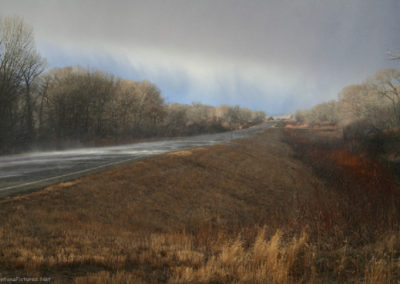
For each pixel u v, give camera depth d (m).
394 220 8.02
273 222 10.82
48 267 4.02
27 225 6.13
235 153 25.95
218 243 7.02
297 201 14.99
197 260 5.08
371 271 4.28
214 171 18.45
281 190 18.16
